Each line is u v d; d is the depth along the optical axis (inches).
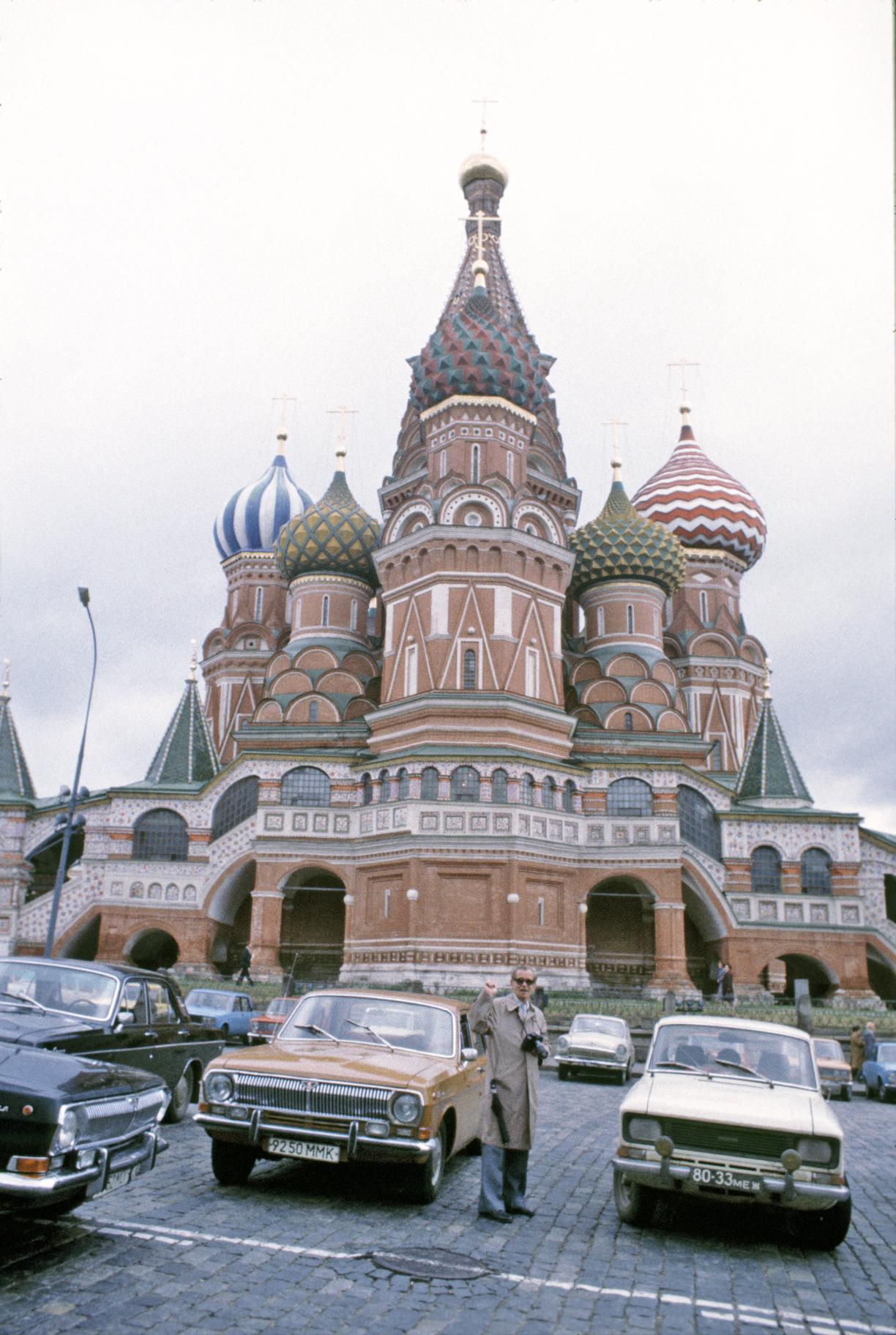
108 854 1875.0
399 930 1611.7
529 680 1817.2
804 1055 420.5
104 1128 307.4
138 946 1939.0
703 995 1653.5
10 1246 305.7
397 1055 428.1
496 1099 386.6
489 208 2390.5
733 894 1787.6
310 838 1715.1
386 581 1918.1
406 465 2201.0
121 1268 290.8
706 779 1889.8
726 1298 300.8
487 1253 332.8
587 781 1796.3
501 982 1558.8
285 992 1551.4
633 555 2091.5
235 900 1852.9
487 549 1825.8
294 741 1927.9
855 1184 498.9
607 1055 1002.7
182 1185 399.2
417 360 2048.5
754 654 2439.7
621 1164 368.2
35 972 455.8
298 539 2118.6
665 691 2017.7
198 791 1886.1
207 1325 253.0
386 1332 257.1
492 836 1616.6
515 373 1963.6
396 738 1798.7
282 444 2662.4
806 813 1884.8
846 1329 280.4
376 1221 364.5
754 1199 356.5
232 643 2464.3
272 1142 383.9
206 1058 590.9
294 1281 290.7
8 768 2001.7
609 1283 308.8
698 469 2536.9
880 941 1782.7
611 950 1833.2
